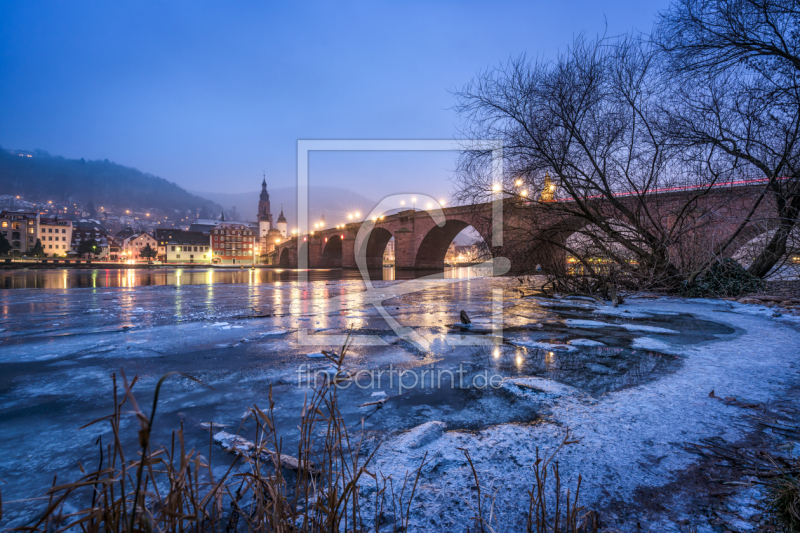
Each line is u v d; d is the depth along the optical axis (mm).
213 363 4141
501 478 1848
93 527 800
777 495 1619
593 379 3510
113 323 6914
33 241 109438
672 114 10414
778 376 3523
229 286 18547
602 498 1680
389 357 4438
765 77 9359
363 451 2133
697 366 3906
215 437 2326
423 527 1478
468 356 4465
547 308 8969
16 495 1790
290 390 3248
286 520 1181
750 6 9148
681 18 9867
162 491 1747
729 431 2371
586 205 11406
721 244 11203
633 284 12039
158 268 68250
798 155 9367
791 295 9953
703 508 1607
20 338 5484
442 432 2396
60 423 2594
